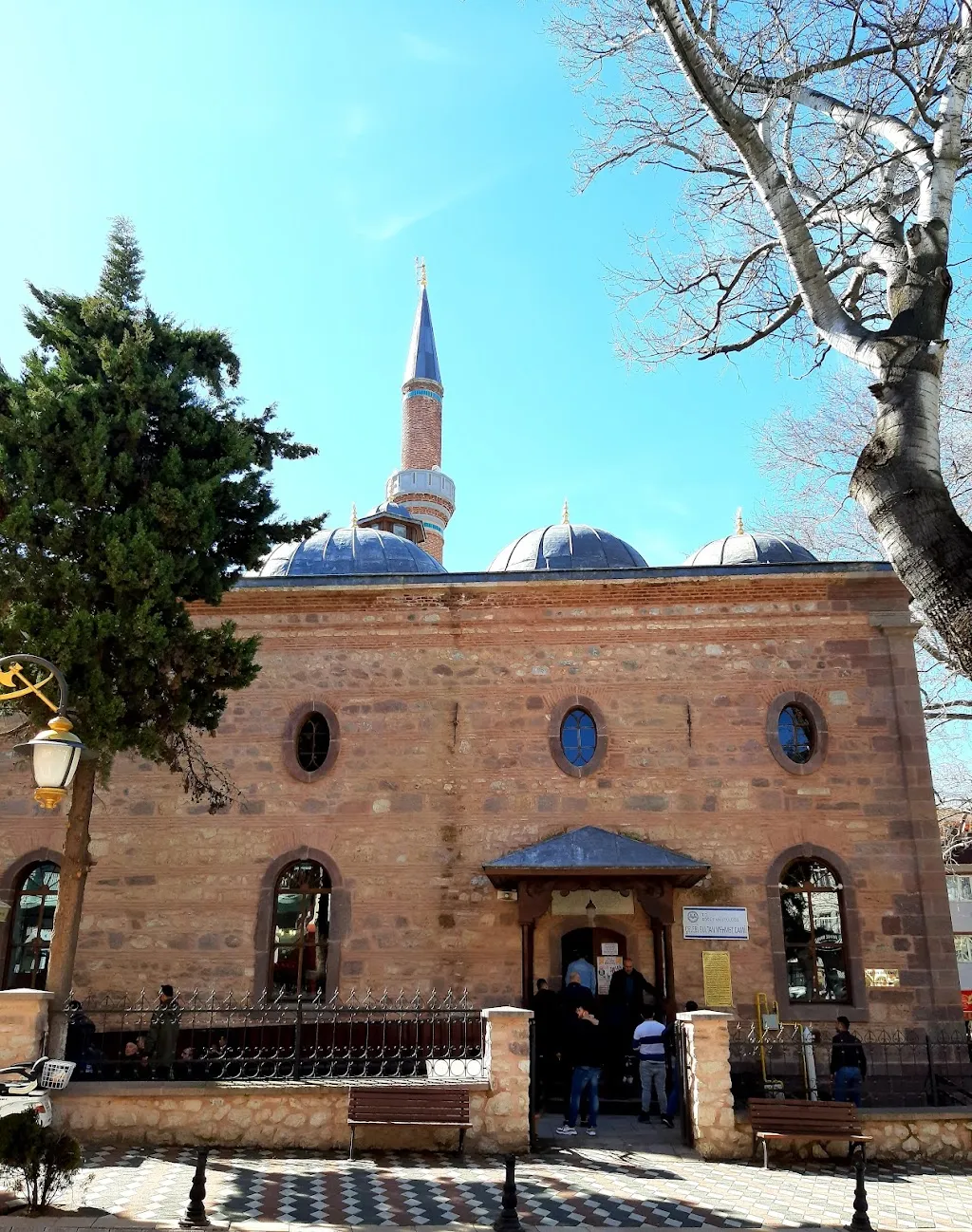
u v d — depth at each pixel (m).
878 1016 14.50
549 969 14.91
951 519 7.08
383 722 16.25
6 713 11.62
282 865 15.59
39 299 13.32
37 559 11.65
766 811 15.50
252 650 12.64
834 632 16.30
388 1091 10.31
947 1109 10.68
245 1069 11.70
